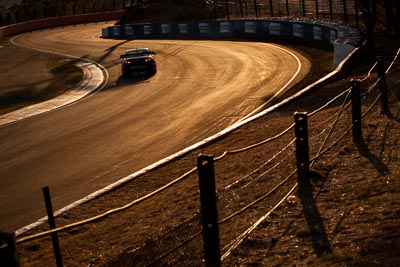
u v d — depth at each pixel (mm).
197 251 12875
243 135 28641
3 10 130750
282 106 33875
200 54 64750
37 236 9516
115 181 24875
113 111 40219
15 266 8586
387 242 12914
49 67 69250
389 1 56969
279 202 16547
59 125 37312
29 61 76312
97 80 55969
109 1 136250
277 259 13023
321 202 16141
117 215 19516
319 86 37781
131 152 29297
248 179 19641
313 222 14828
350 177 17984
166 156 28062
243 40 73562
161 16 103375
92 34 102812
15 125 38594
